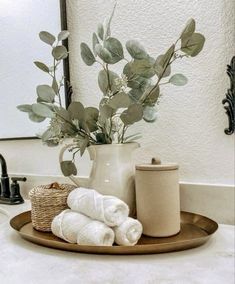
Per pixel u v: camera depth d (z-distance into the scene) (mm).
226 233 668
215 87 734
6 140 1088
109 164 676
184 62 765
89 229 564
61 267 520
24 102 1045
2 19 1069
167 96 789
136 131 833
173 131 788
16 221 753
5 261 549
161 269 501
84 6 903
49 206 670
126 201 675
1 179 1034
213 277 471
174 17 778
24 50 1028
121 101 599
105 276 483
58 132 669
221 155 737
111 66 862
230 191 722
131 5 833
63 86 930
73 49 924
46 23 969
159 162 647
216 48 729
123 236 562
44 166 1019
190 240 567
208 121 747
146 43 816
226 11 717
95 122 658
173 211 625
